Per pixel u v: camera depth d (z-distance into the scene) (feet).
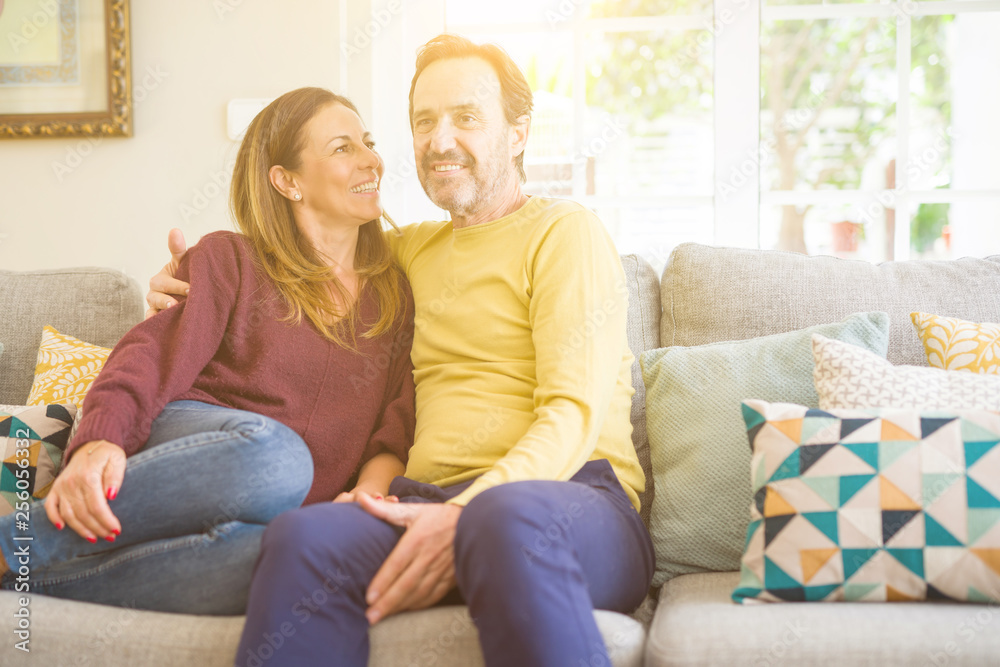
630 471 4.46
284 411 4.49
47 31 7.17
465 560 3.20
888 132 9.18
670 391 4.76
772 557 3.52
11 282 5.91
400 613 3.39
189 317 4.46
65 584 3.74
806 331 4.68
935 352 4.62
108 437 3.81
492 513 3.20
